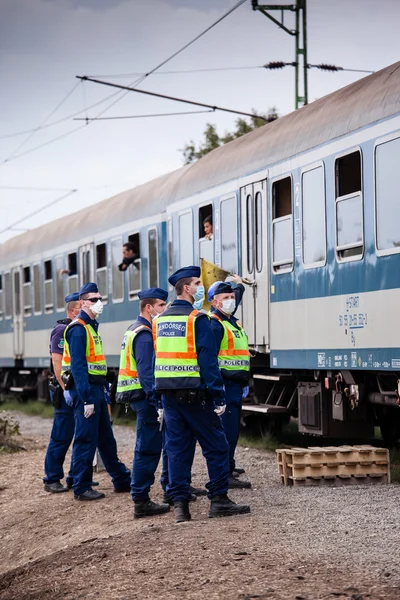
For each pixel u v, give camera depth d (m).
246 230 14.97
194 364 8.86
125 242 20.31
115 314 21.00
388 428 13.98
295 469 10.58
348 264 12.11
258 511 9.23
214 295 10.66
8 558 9.67
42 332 26.11
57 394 12.01
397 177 11.06
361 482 10.62
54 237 25.25
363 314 11.77
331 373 12.97
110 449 11.39
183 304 9.02
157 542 8.26
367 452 10.63
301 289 13.33
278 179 13.98
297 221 13.42
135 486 9.72
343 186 12.41
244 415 16.11
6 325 29.36
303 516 8.80
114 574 7.46
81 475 11.16
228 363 10.62
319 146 12.83
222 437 9.08
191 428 9.04
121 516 10.01
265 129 15.22
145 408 9.70
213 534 8.27
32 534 10.11
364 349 11.77
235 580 6.73
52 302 25.20
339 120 12.43
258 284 14.61
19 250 28.25
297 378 14.27
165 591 6.69
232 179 15.39
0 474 13.68
